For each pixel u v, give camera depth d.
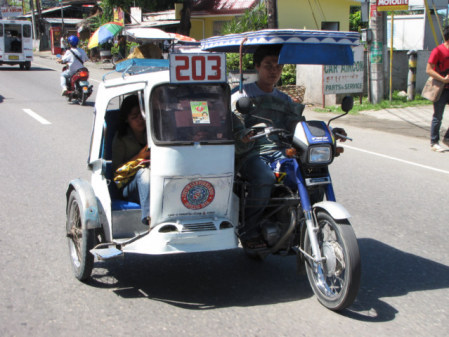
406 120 12.80
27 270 4.55
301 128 3.84
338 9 24.66
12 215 5.95
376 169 8.24
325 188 4.00
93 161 4.38
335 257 3.72
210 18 26.22
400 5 13.92
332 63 4.06
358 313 3.87
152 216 3.89
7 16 46.84
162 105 3.83
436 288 4.31
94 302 4.00
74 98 15.20
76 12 47.16
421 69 16.45
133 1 27.38
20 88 18.97
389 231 5.63
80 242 4.30
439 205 6.51
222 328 3.62
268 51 4.26
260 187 4.08
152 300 4.06
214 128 3.91
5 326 3.60
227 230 4.00
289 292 4.23
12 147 9.41
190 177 3.82
